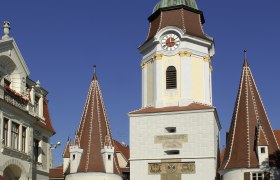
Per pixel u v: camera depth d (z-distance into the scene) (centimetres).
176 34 6612
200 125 6231
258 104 6109
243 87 6209
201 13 6969
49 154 5769
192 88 6481
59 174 6969
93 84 7062
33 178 5181
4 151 4459
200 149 6153
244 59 6384
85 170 6338
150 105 6581
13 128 4722
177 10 6825
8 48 4816
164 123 6366
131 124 6481
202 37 6675
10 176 4844
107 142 6556
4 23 4850
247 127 5903
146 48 6831
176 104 6419
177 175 6150
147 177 6247
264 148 5634
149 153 6322
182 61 6525
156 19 6962
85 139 6625
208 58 6712
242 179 5622
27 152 4934
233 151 5866
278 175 5534
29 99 5131
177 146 6244
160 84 6531
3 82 4809
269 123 6034
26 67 5112
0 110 4453
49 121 5872
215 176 6047
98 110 6875
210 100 6656
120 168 7006
